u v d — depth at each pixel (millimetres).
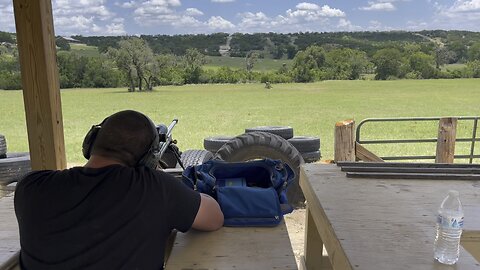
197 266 1590
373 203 1865
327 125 11961
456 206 1416
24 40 2615
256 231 1864
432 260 1304
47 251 1300
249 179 2234
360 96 19062
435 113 13969
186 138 9836
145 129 1468
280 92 21141
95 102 18281
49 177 1389
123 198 1335
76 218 1307
